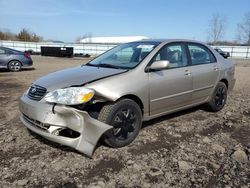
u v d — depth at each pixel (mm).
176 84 4852
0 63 13898
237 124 5328
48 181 3227
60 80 4031
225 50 43188
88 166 3557
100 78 3998
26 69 15578
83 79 3979
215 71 5758
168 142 4355
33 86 4168
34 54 39812
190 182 3252
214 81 5766
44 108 3740
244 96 7926
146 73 4402
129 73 4234
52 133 3701
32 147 4070
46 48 35812
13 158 3746
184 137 4582
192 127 5059
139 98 4273
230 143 4406
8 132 4645
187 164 3660
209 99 5777
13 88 8758
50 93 3789
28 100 4016
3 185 3148
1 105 6441
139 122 4316
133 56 4762
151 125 5074
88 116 3654
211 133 4809
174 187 3150
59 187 3119
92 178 3295
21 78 11281
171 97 4820
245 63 26328
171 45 5031
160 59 4703
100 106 4012
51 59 28672
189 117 5633
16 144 4172
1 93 7887
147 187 3139
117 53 5141
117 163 3645
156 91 4516
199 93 5438
